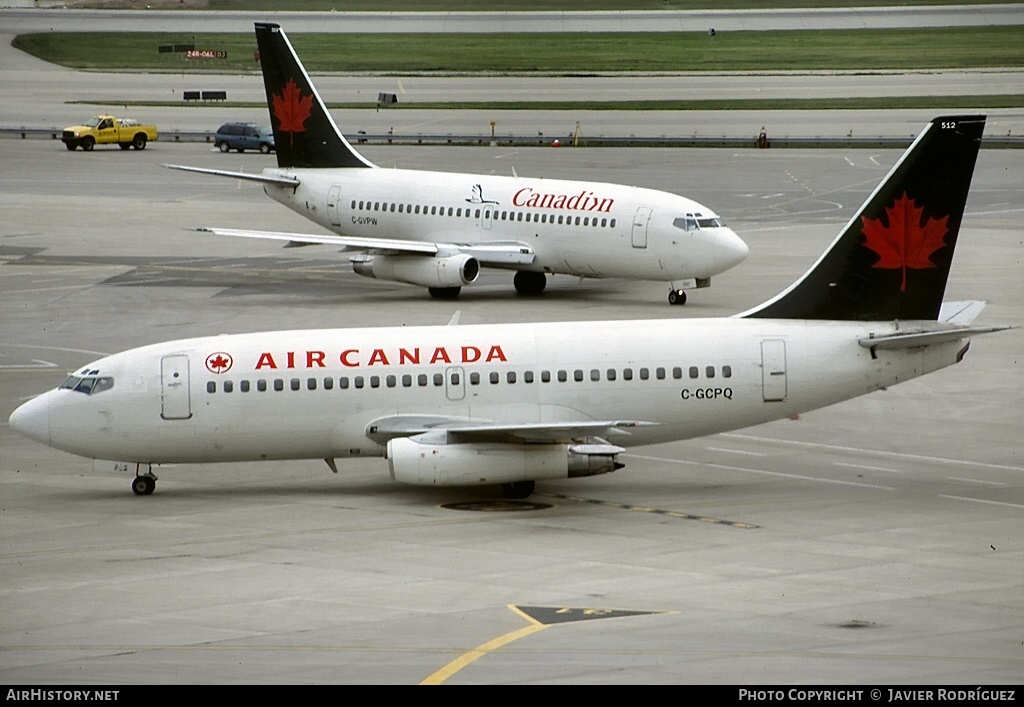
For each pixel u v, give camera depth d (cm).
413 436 14638
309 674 9156
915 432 17450
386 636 10031
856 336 14900
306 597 11081
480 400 14750
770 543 12694
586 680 8938
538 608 10725
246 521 13712
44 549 12694
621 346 14875
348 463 16438
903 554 12312
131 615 10638
